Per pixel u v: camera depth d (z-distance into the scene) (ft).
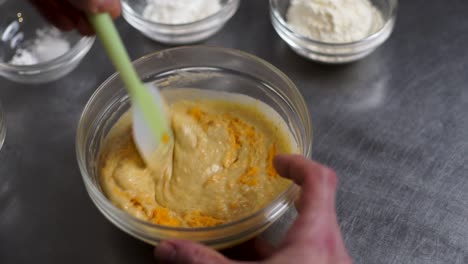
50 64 2.71
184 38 2.84
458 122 2.70
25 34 2.90
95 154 2.53
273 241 2.45
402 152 2.63
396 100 2.76
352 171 2.59
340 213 2.51
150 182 2.44
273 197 2.37
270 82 2.57
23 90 2.83
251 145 2.52
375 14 2.88
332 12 2.78
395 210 2.51
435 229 2.47
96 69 2.87
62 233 2.49
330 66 2.85
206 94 2.67
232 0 2.82
